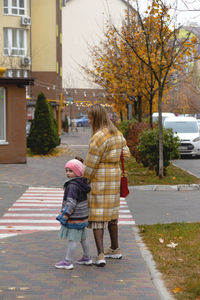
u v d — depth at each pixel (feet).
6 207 35.01
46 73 175.01
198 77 161.68
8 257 20.71
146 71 63.87
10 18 156.87
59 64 190.90
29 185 47.67
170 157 51.24
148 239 24.07
